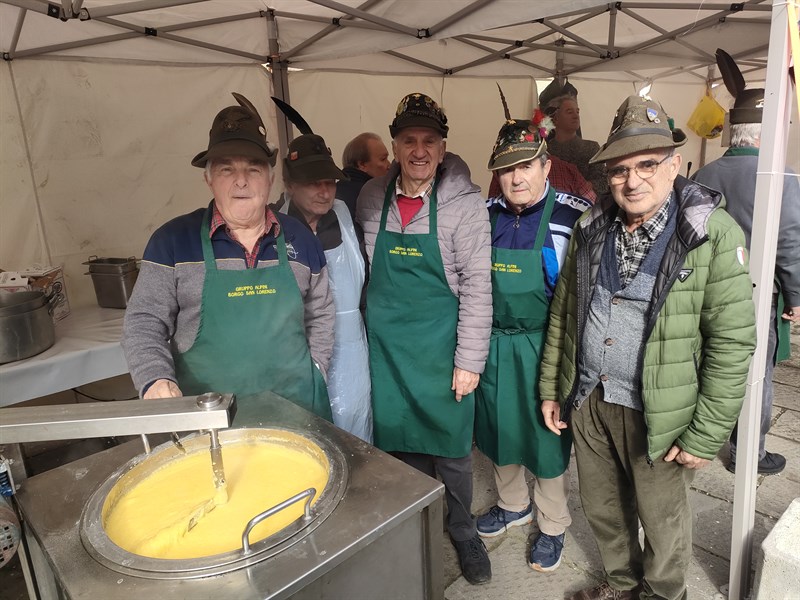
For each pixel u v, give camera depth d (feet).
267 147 4.17
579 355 4.87
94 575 2.48
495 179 7.09
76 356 6.92
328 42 9.71
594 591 5.59
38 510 2.96
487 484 7.95
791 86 4.59
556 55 14.49
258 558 2.50
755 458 5.19
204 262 4.24
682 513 4.77
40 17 7.85
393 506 2.83
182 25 9.01
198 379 4.42
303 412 3.94
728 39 12.01
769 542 4.45
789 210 6.37
